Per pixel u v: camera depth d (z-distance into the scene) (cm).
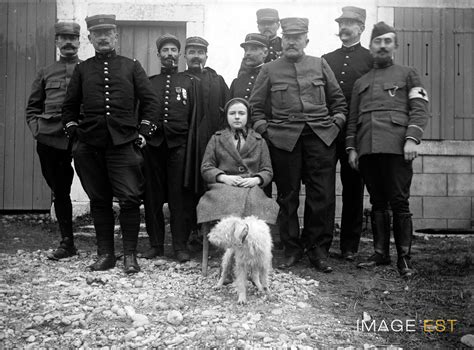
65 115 513
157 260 548
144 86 515
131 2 795
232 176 501
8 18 811
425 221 796
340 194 785
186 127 559
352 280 496
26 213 820
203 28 795
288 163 530
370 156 525
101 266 507
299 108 530
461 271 531
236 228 417
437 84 800
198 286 467
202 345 356
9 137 814
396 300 451
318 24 793
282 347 353
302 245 565
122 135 498
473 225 797
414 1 796
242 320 394
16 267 520
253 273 436
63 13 801
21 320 393
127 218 505
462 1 799
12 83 814
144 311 409
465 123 802
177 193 554
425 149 796
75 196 791
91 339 367
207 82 583
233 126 518
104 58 511
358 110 537
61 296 436
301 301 439
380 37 525
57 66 570
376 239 541
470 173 798
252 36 588
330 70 549
